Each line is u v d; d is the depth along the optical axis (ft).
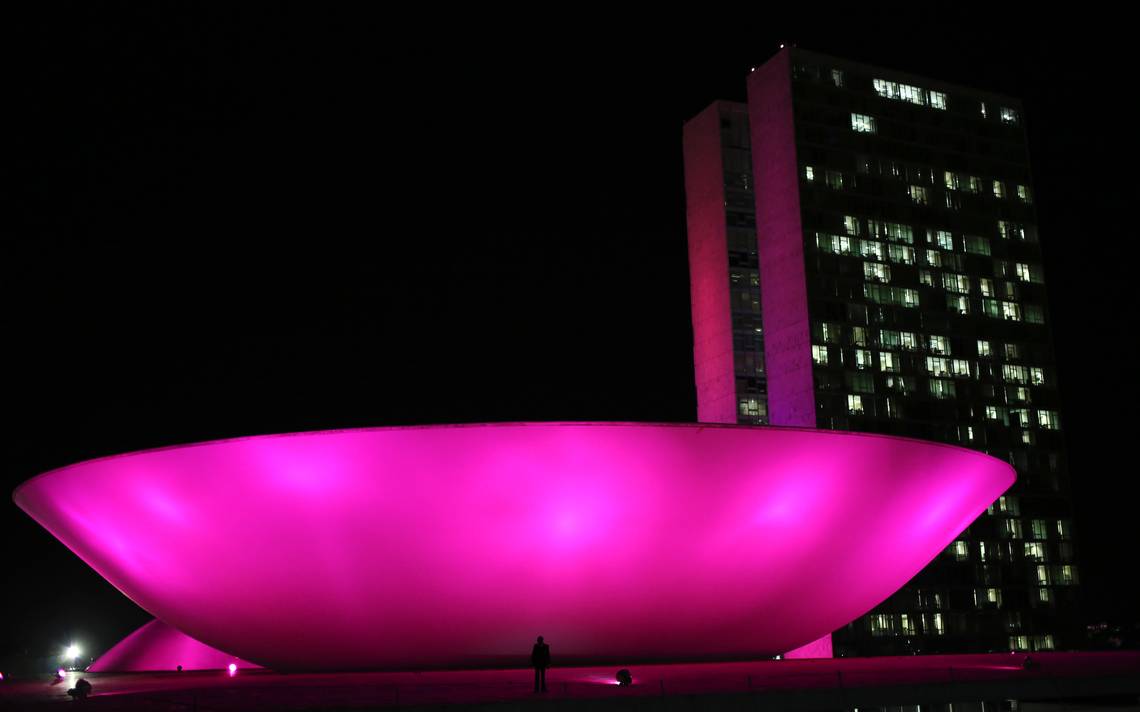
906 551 104.73
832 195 299.58
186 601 98.58
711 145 317.22
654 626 93.04
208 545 92.17
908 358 298.15
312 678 92.94
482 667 94.43
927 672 95.91
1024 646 291.38
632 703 71.67
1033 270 323.78
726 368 302.86
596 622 91.25
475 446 84.69
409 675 91.76
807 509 93.25
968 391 304.09
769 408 295.28
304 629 93.71
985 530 296.71
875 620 273.54
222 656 161.89
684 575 91.09
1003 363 311.27
